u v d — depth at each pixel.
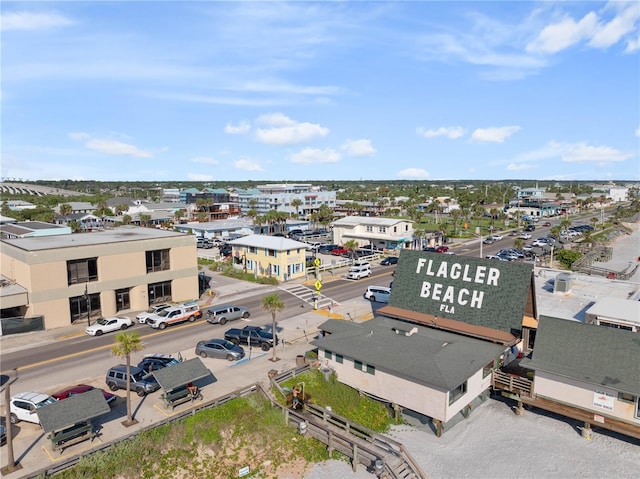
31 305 47.53
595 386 29.67
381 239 100.00
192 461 26.56
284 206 175.88
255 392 32.62
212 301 59.59
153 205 176.88
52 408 25.34
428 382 29.98
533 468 27.41
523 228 149.12
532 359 32.47
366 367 34.09
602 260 93.81
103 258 52.22
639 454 28.72
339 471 26.69
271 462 27.27
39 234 74.00
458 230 140.75
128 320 48.84
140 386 32.91
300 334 46.41
